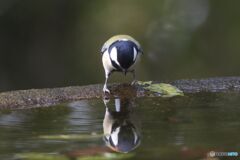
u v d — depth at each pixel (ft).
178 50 81.41
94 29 81.82
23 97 33.96
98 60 81.61
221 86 37.42
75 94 35.32
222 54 81.10
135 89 36.06
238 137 24.17
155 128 26.22
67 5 83.46
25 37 84.12
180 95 35.29
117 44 36.22
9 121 28.58
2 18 82.79
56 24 84.43
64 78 83.41
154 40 81.00
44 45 84.48
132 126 26.78
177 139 24.08
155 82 38.04
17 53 83.92
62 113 30.63
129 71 37.11
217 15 82.12
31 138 24.86
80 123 27.94
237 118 27.96
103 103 33.55
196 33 81.76
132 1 81.10
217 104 32.04
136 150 22.65
